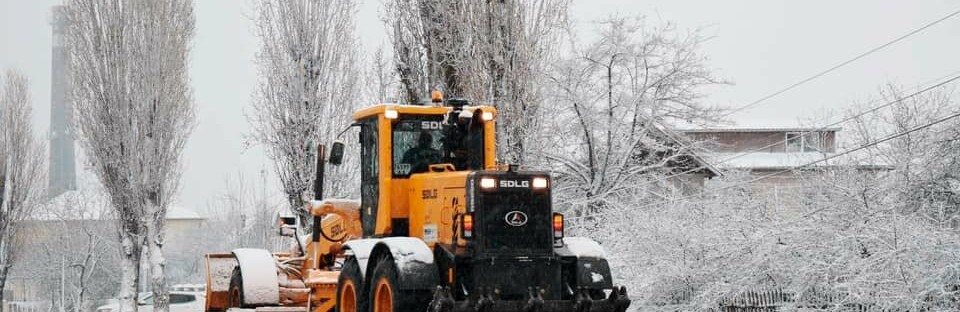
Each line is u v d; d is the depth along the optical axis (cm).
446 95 2395
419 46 2469
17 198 4200
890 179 2088
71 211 5728
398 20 2489
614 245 2181
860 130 2738
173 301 3372
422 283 1168
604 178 2984
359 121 1420
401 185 1330
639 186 2936
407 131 1345
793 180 2933
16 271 5659
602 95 3050
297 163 2675
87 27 2895
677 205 2183
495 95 2362
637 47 3078
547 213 1212
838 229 1766
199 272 7019
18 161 4194
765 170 4050
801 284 1706
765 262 1780
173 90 2919
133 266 2888
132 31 2909
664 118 3122
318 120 2703
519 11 2383
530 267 1198
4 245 4169
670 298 1928
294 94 2695
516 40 2367
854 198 1952
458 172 1247
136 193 2877
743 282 1784
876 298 1560
